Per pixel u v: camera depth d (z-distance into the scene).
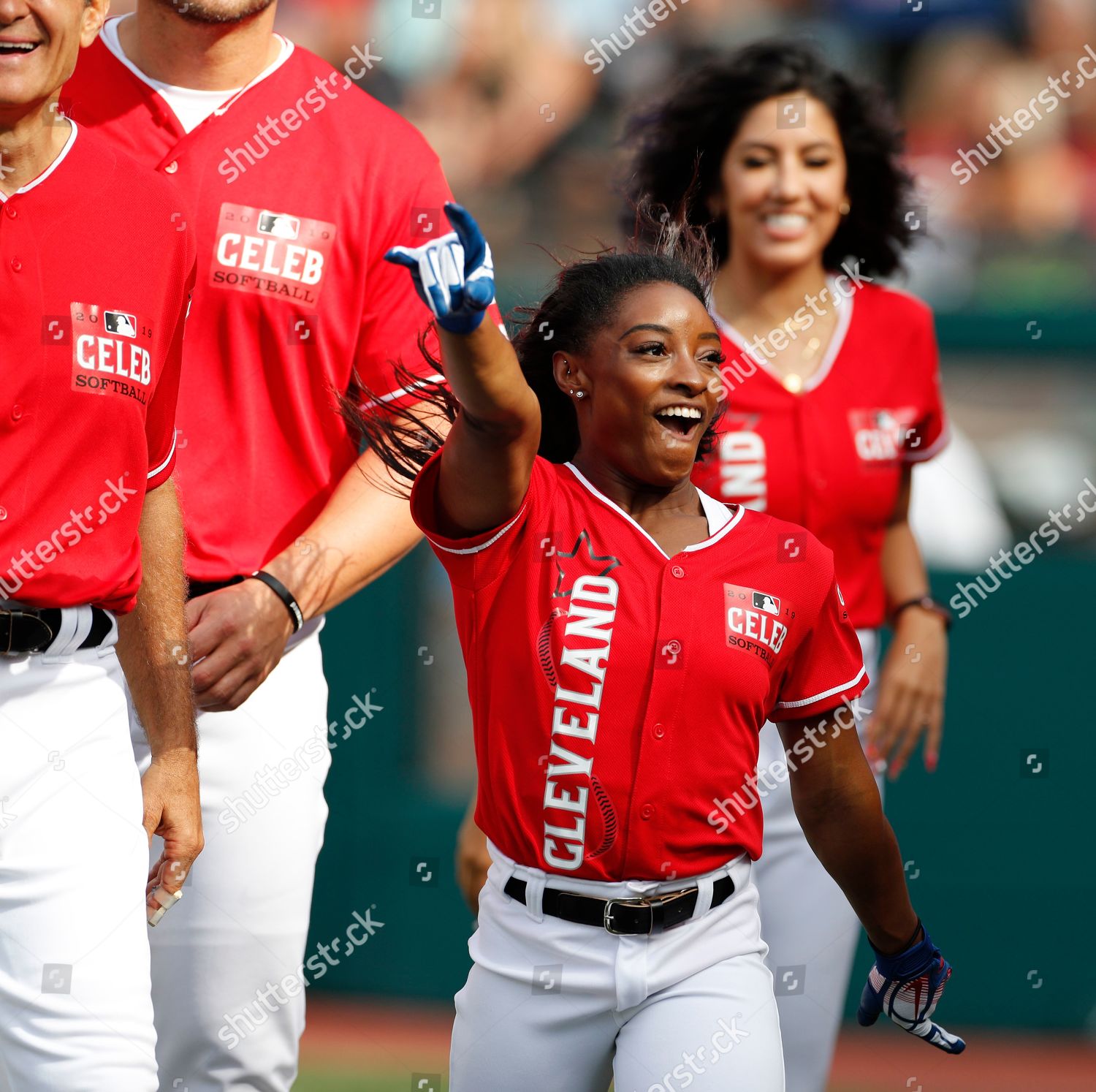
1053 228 29.05
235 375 12.68
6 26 9.38
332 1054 19.44
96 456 10.02
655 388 10.08
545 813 10.04
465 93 28.66
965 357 22.38
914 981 11.48
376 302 13.09
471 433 9.27
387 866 21.61
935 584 21.75
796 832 14.30
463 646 10.60
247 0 12.38
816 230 15.28
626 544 10.23
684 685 10.00
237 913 12.81
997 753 21.55
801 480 14.81
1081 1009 21.48
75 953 9.70
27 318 9.70
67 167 9.98
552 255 12.82
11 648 9.77
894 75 30.52
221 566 12.75
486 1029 10.30
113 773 10.11
